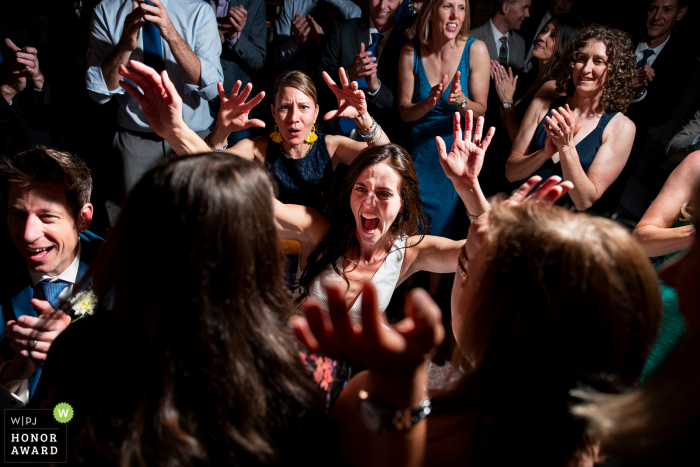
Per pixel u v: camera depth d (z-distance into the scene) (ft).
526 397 2.40
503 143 11.92
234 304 2.52
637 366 2.54
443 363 7.77
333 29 11.73
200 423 2.45
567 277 2.33
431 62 11.02
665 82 11.03
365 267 6.11
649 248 5.98
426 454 2.48
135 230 2.55
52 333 3.88
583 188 9.10
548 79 11.19
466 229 11.75
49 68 11.24
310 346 2.31
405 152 5.98
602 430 2.23
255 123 7.62
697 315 2.20
